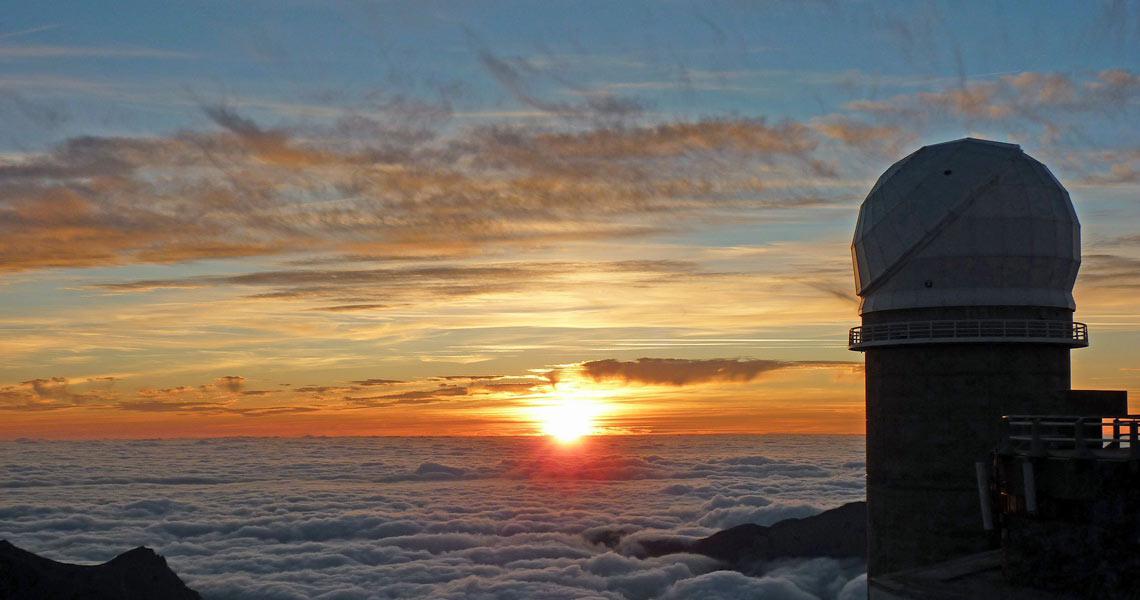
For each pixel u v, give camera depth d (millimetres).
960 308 36406
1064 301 37000
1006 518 23875
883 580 27484
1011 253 36281
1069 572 21906
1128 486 20875
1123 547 20844
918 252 37188
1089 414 26125
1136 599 20578
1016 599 22094
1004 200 36531
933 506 36188
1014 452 23438
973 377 36062
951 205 36750
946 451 36156
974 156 37781
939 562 35812
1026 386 35844
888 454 37594
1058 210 37188
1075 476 21734
